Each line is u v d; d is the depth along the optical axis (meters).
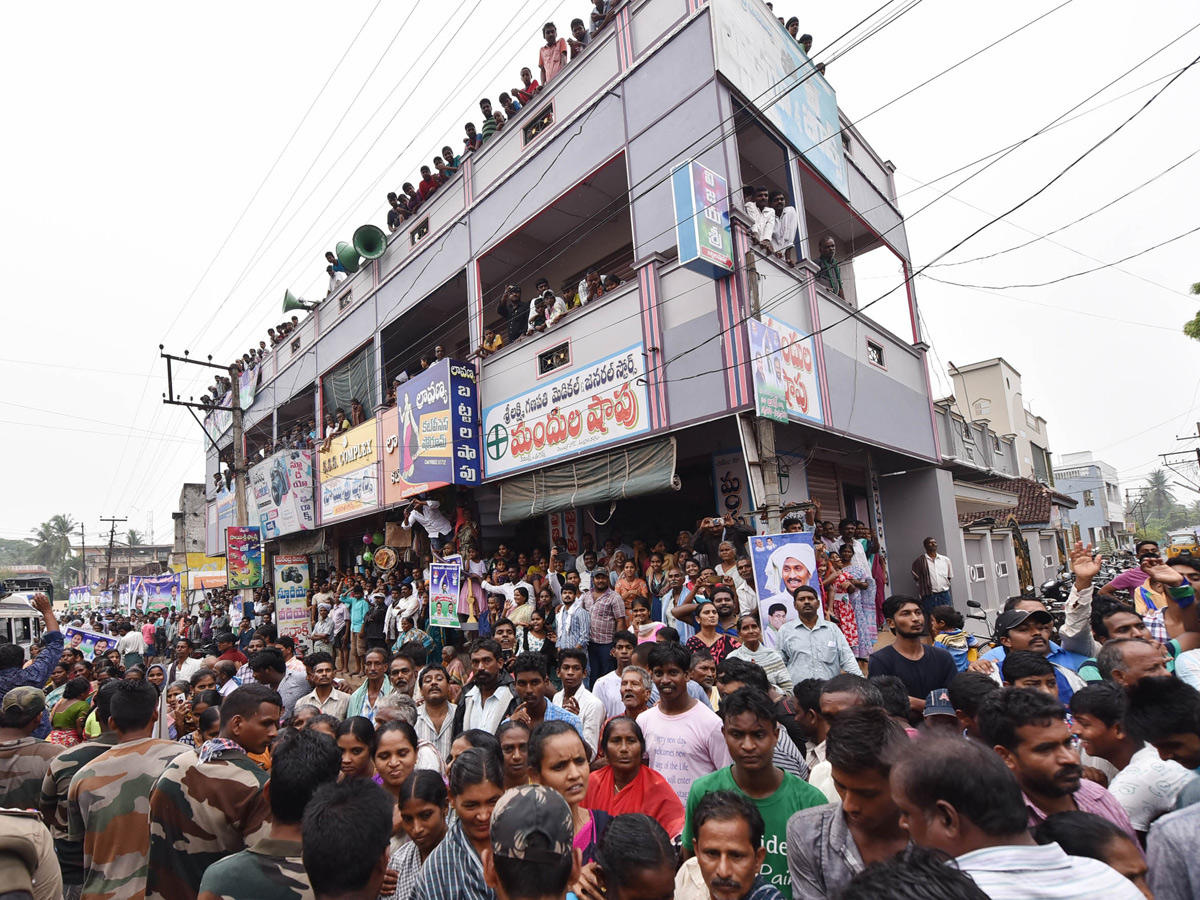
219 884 2.41
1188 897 1.95
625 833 2.24
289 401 20.94
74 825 3.58
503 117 13.22
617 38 10.34
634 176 9.94
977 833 1.67
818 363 9.64
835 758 2.31
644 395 9.44
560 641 9.05
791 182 10.15
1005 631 4.80
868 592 9.59
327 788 2.26
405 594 13.15
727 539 9.02
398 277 15.35
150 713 3.79
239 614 19.52
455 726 5.23
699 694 4.98
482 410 12.41
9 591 15.80
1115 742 2.91
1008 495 19.94
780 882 2.82
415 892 2.74
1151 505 80.88
